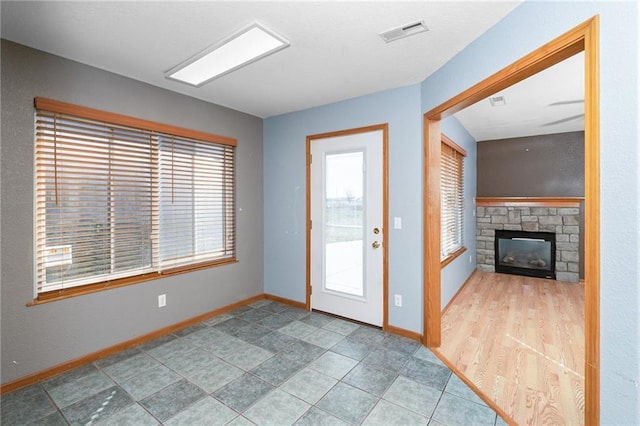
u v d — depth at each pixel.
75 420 1.77
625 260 1.17
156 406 1.89
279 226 3.80
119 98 2.54
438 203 2.72
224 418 1.80
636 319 1.14
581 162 4.88
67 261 2.32
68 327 2.29
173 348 2.63
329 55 2.24
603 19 1.24
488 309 3.70
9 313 2.03
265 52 2.19
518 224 5.30
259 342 2.75
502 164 5.43
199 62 2.34
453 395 2.03
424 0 1.65
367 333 2.95
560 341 2.85
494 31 1.87
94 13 1.72
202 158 3.24
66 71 2.26
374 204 3.06
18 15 1.73
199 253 3.22
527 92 3.12
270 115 3.79
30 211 2.11
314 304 3.54
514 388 2.12
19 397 1.97
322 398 1.98
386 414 1.84
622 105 1.17
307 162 3.52
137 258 2.73
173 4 1.65
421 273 2.77
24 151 2.08
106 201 2.51
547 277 5.10
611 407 1.22
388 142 2.94
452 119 3.93
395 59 2.32
